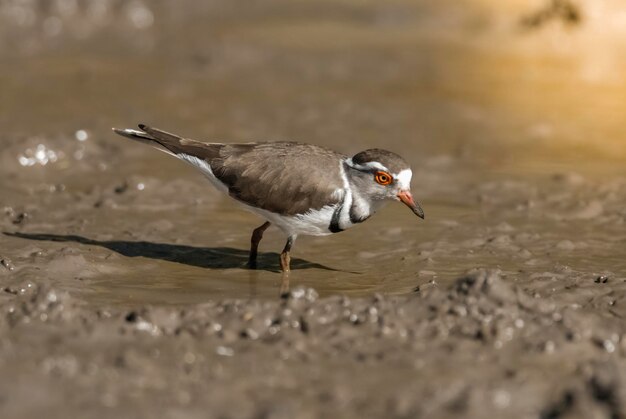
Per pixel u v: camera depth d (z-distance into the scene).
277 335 11.08
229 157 13.47
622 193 17.73
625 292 12.67
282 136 20.88
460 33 29.86
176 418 9.16
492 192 17.80
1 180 17.75
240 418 9.22
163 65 27.12
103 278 13.22
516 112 22.91
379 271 13.90
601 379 9.85
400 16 31.31
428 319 11.41
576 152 20.27
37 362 10.06
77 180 18.00
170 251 14.55
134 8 32.81
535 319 11.42
